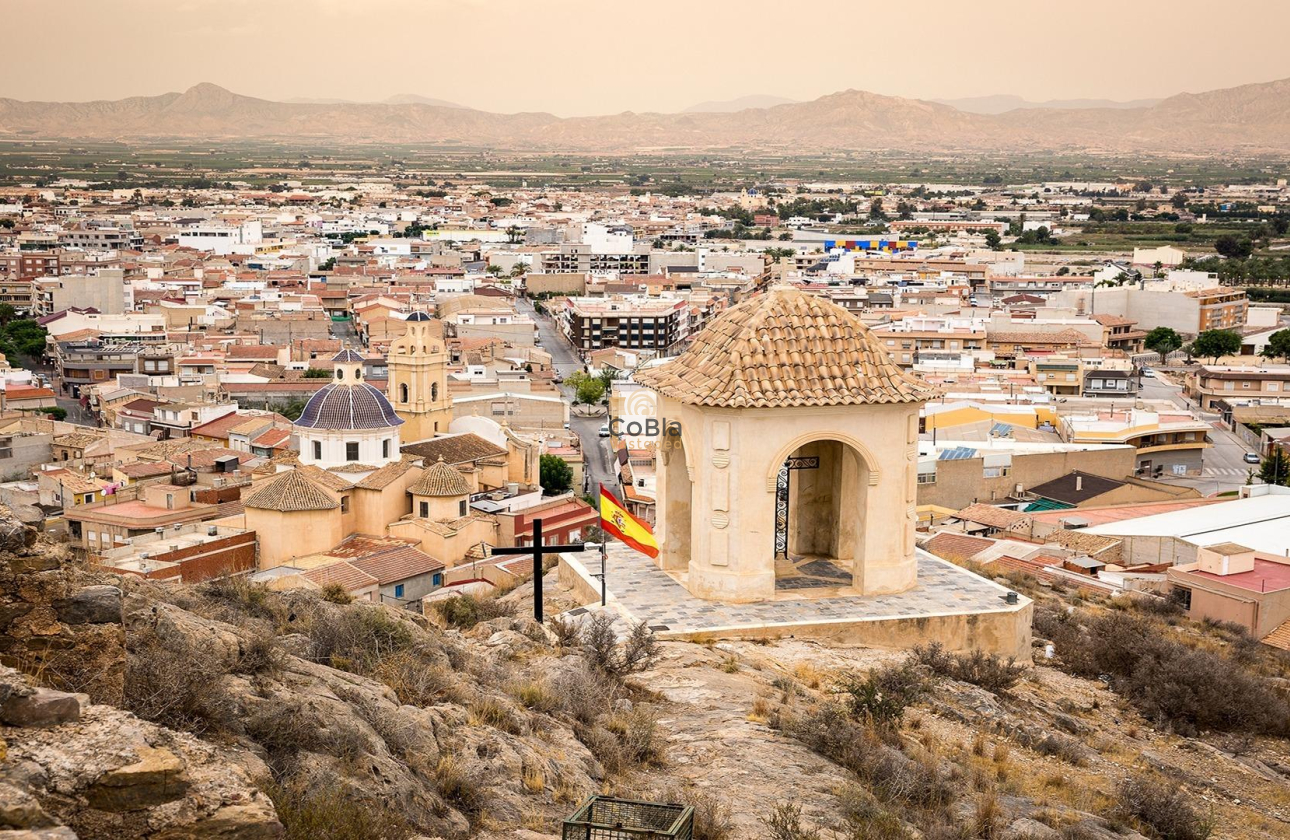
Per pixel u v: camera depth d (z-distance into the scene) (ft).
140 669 62.34
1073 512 296.10
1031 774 97.71
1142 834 89.25
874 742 93.30
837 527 142.82
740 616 123.95
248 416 546.26
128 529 349.82
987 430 453.17
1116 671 136.26
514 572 311.47
